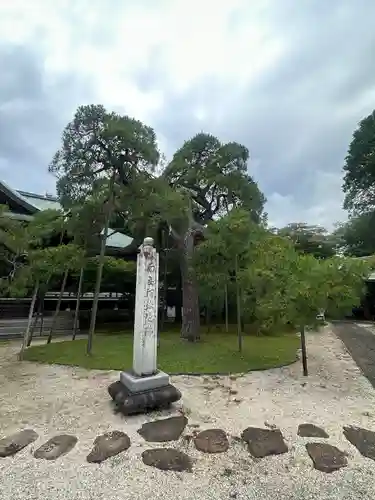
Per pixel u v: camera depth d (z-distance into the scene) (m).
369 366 7.27
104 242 8.49
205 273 9.29
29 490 2.80
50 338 9.80
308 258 6.28
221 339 10.48
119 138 7.97
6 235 7.97
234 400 4.99
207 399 5.01
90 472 3.07
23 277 8.03
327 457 3.35
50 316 13.52
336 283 5.90
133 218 9.95
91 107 8.18
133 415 4.32
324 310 6.04
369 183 22.12
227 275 9.11
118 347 8.81
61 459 3.29
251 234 8.59
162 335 11.48
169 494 2.76
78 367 6.88
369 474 3.07
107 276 13.35
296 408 4.69
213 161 11.75
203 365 6.89
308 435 3.83
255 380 6.04
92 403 4.83
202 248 9.00
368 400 5.05
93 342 9.64
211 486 2.88
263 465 3.22
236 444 3.62
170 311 18.70
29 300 13.39
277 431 3.94
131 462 3.24
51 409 4.62
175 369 6.57
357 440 3.72
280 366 7.05
